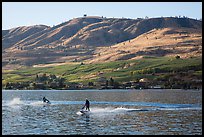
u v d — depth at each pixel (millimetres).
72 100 197250
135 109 132250
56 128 87312
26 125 92438
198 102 167750
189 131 81000
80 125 91938
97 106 152750
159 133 79000
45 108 143625
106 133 79875
